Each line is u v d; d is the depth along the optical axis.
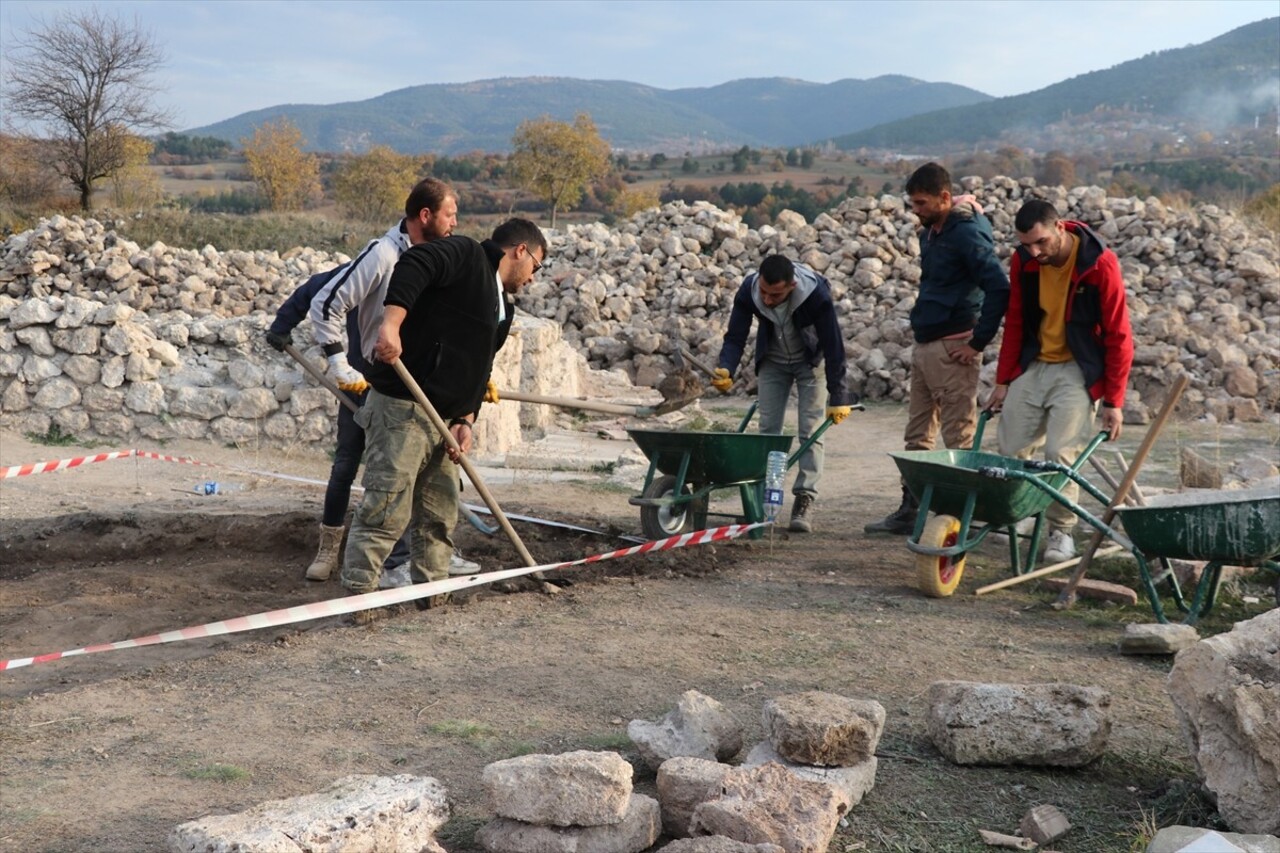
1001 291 6.46
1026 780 3.38
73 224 18.67
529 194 69.44
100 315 10.55
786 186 128.00
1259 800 2.95
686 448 6.34
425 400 4.66
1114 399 5.81
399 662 4.42
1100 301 5.76
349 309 5.57
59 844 2.91
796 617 5.13
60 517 7.12
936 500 5.50
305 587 5.96
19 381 10.55
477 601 5.38
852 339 16.11
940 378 6.87
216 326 11.09
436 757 3.48
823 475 9.77
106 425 10.61
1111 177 144.00
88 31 32.50
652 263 18.58
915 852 2.92
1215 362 13.01
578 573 6.02
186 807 3.13
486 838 2.90
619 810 2.82
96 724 3.79
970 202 6.74
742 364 16.39
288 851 2.47
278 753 3.52
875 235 17.98
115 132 33.25
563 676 4.26
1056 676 4.33
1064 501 5.27
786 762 3.28
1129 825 3.08
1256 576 5.81
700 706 3.42
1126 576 5.83
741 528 6.19
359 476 9.54
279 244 26.11
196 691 4.13
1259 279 15.43
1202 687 3.14
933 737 3.58
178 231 25.94
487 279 4.77
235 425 10.65
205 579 6.06
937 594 5.47
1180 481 7.38
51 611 5.55
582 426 12.61
